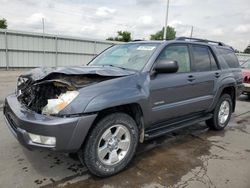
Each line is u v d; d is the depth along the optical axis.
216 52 5.05
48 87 3.03
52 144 2.68
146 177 3.13
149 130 3.71
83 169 3.27
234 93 5.50
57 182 2.94
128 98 3.05
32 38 19.53
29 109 2.97
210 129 5.30
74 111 2.67
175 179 3.10
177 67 3.46
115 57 4.19
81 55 22.77
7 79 12.87
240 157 3.86
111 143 3.08
